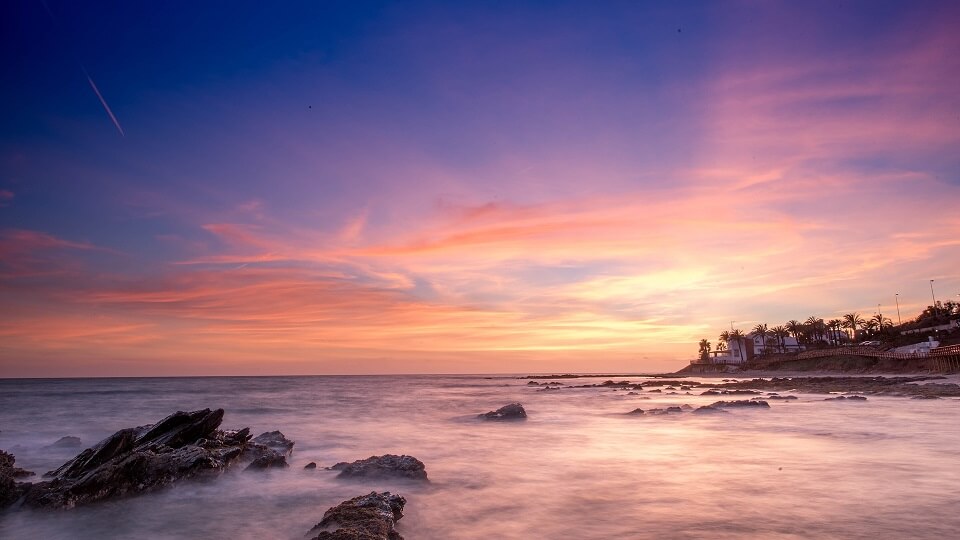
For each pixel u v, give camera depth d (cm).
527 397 7088
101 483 1499
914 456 1955
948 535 1063
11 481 1458
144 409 4828
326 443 2661
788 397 5275
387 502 1270
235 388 10988
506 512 1353
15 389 10456
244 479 1753
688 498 1416
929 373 9069
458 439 2784
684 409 4262
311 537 1125
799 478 1612
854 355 12019
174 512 1405
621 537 1116
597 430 3116
